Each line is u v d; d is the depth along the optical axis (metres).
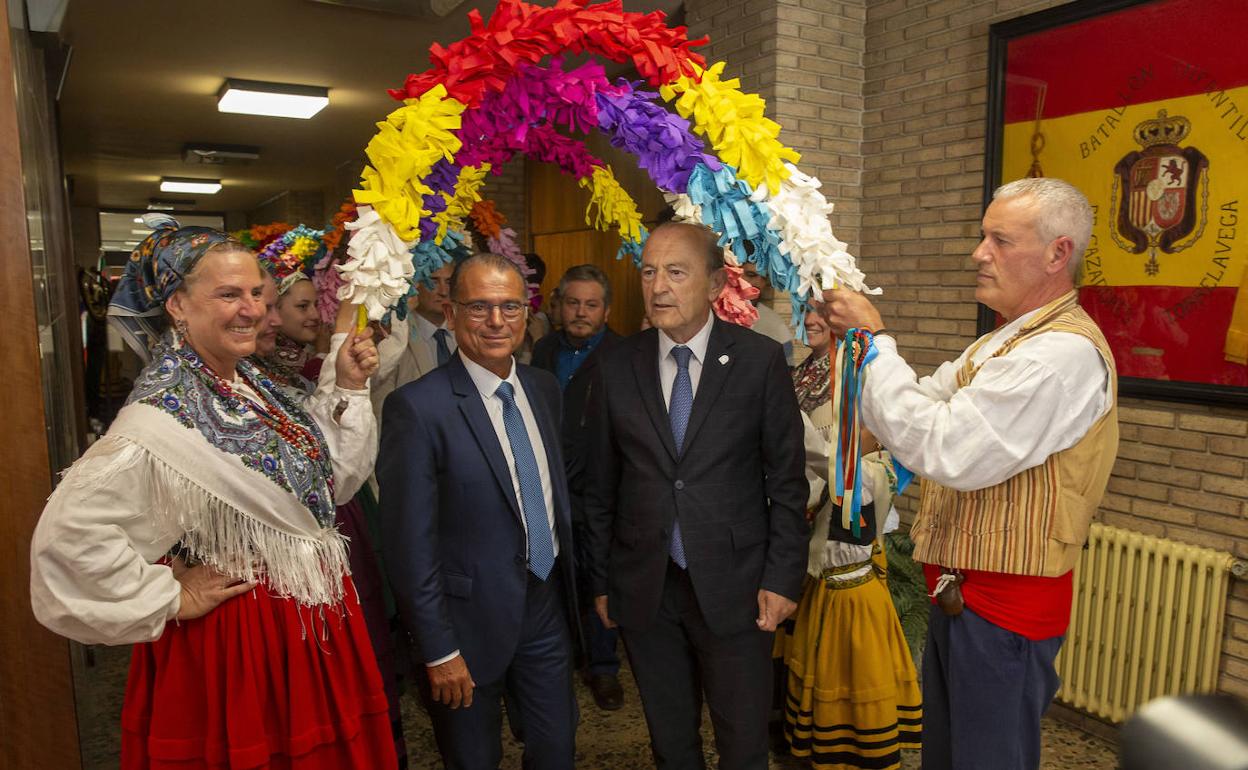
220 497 1.49
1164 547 2.83
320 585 1.61
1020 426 1.55
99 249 15.11
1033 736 1.71
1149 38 2.88
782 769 2.79
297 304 2.79
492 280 1.92
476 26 1.75
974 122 3.55
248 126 7.84
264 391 1.67
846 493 1.77
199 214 16.67
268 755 1.54
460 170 1.89
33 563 1.35
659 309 2.00
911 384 1.67
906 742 2.63
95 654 3.43
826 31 3.97
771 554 2.07
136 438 1.41
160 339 1.63
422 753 2.98
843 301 1.78
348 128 7.93
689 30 4.46
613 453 2.24
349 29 4.97
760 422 2.10
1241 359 2.69
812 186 1.84
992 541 1.64
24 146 2.12
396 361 2.95
